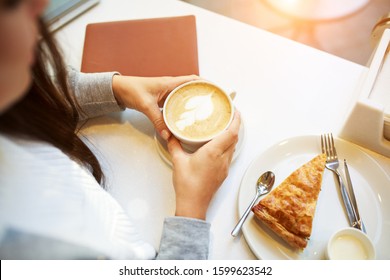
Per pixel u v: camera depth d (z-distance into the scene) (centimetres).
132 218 63
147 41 82
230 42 83
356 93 66
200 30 86
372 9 161
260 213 57
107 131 73
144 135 72
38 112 49
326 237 58
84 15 92
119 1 94
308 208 57
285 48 81
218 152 58
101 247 44
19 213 38
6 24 27
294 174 61
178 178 59
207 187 58
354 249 54
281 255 56
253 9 167
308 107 73
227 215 62
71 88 69
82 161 58
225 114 62
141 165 68
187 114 63
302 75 77
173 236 55
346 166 63
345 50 152
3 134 42
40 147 47
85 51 82
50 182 44
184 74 77
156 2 92
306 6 165
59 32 89
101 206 52
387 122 59
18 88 32
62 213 42
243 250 58
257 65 79
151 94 68
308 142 66
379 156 65
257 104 74
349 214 58
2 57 28
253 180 63
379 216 59
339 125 70
